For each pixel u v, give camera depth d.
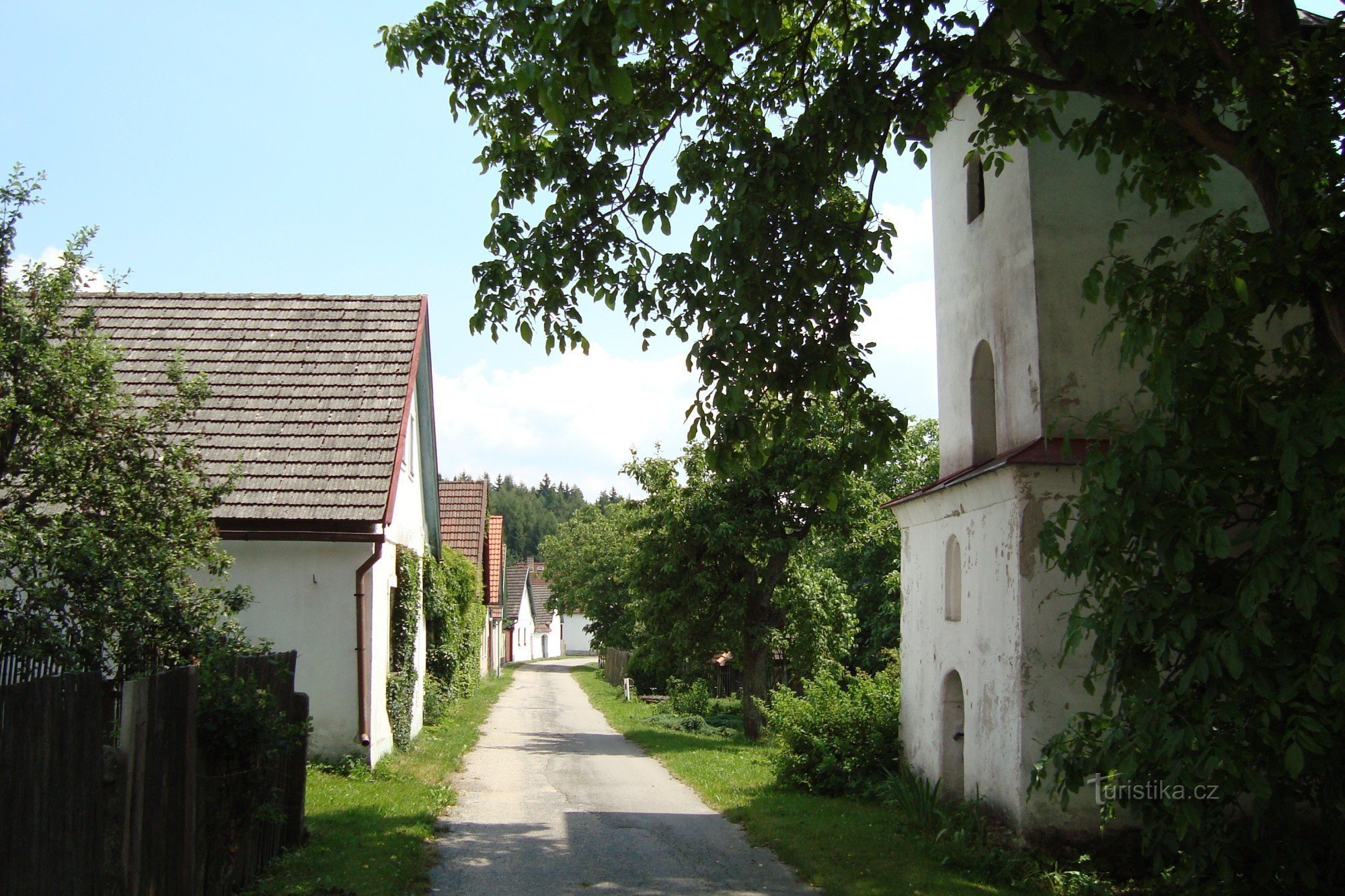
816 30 10.12
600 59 5.90
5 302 7.47
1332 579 5.58
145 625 7.67
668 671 33.75
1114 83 7.73
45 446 7.70
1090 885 8.50
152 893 5.70
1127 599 6.77
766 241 8.79
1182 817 6.39
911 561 13.33
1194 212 10.50
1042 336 10.20
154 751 5.76
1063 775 7.90
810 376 9.16
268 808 7.27
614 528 52.22
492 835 10.22
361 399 15.23
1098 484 6.78
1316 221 6.77
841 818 11.14
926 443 39.38
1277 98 7.37
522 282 9.32
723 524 21.70
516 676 51.69
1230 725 6.27
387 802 11.16
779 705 14.58
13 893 4.40
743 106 9.61
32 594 7.07
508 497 146.75
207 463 13.78
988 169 9.52
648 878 8.58
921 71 8.38
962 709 11.81
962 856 9.07
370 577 13.38
